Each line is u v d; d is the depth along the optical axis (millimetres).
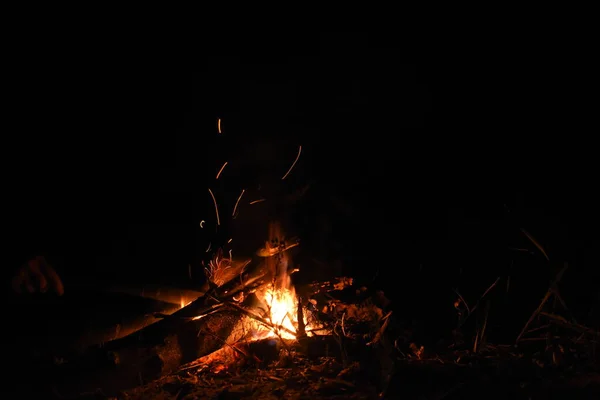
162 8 3160
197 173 3217
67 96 3137
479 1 3238
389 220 3141
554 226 3033
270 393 1752
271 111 3270
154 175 3205
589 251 2783
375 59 3287
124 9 3133
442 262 2805
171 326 2000
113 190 3162
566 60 3244
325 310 2264
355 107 3299
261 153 3254
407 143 3338
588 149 3258
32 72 3090
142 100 3201
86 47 3127
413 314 2328
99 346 1967
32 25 3055
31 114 3107
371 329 2080
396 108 3316
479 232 3043
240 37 3229
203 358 2051
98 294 2332
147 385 1859
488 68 3291
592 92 3234
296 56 3262
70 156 3148
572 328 2018
